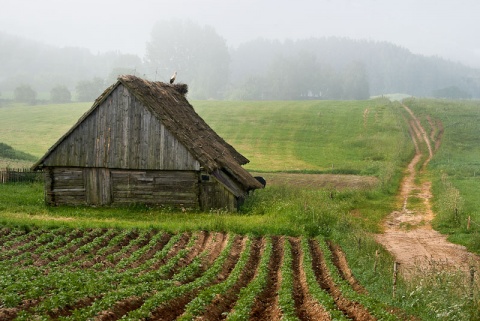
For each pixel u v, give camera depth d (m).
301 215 31.78
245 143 82.81
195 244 26.00
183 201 36.47
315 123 93.75
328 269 21.47
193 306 15.68
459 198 37.50
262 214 35.09
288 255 23.92
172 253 24.11
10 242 24.55
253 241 27.75
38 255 22.70
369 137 80.75
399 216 37.59
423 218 36.84
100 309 14.85
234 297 17.97
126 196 37.16
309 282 19.06
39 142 85.69
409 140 78.12
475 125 85.88
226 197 35.97
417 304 17.12
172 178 36.59
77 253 23.09
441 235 32.09
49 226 28.30
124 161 36.75
